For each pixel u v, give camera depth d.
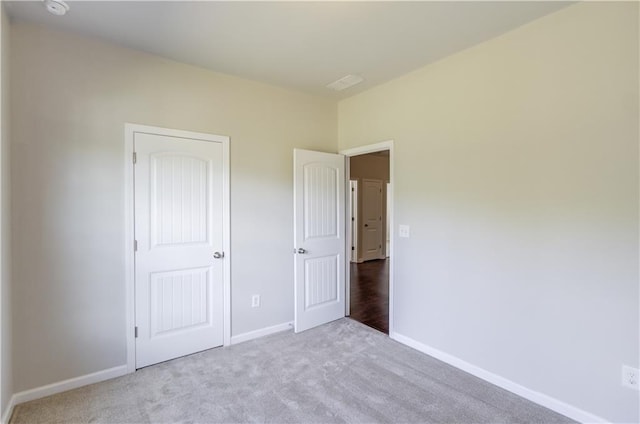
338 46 2.53
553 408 2.10
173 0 1.95
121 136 2.51
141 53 2.60
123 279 2.52
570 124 2.02
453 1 1.95
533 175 2.19
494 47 2.40
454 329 2.69
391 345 3.07
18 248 2.14
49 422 1.97
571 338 2.03
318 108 3.69
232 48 2.54
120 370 2.51
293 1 1.96
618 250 1.85
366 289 5.09
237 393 2.27
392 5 1.99
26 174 2.16
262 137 3.26
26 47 2.17
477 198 2.52
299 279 3.38
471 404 2.16
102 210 2.43
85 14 2.08
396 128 3.17
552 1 1.96
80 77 2.35
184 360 2.75
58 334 2.28
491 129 2.42
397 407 2.12
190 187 2.83
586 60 1.95
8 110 2.04
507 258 2.34
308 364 2.69
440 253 2.79
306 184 3.45
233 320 3.09
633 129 1.79
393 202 3.21
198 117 2.88
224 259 3.02
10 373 2.06
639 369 1.79
